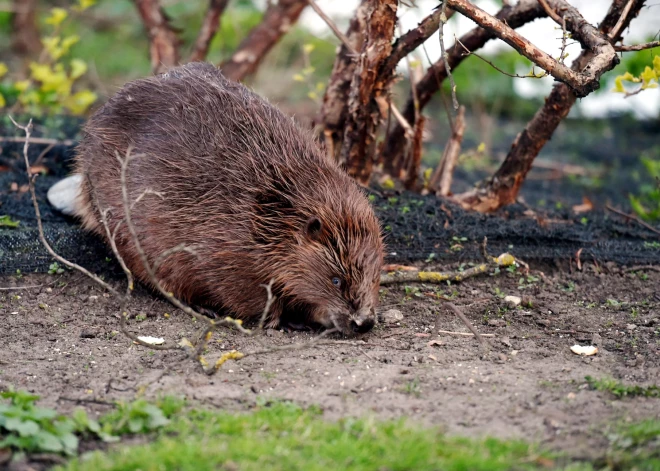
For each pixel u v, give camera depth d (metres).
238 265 7.38
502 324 7.56
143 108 7.98
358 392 5.98
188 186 7.49
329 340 7.10
